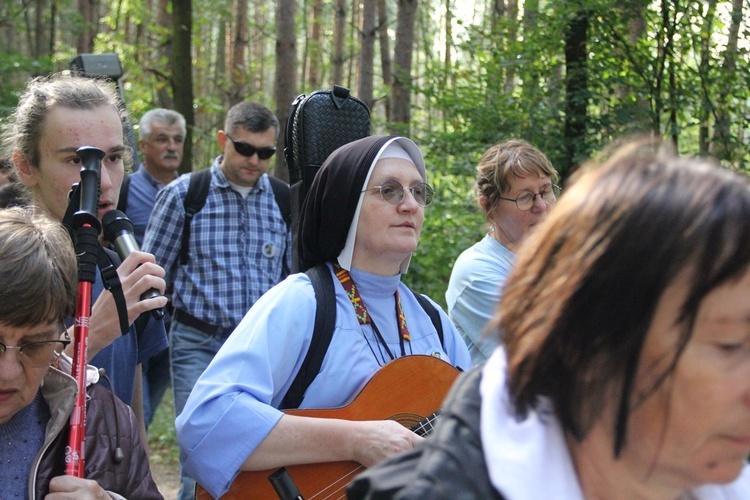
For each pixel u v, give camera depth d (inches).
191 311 173.8
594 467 40.0
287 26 476.7
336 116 120.3
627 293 35.8
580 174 40.4
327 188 97.0
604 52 361.7
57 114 96.0
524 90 373.7
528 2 358.6
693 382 35.8
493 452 38.3
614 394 37.8
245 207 180.2
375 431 88.0
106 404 82.1
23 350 68.6
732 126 378.3
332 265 98.9
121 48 672.4
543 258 38.8
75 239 81.0
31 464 73.3
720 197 35.6
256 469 88.1
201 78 898.1
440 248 334.0
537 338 37.8
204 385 90.5
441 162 364.5
